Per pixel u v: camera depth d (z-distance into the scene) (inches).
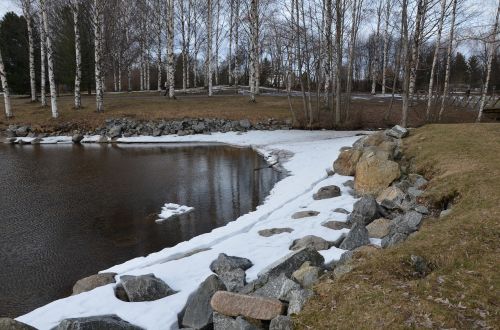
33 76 1225.4
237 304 183.5
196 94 1492.4
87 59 1535.4
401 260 200.1
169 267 265.7
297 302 179.2
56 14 1529.3
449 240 218.1
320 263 239.5
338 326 157.3
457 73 2171.5
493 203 267.4
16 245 338.3
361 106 1133.1
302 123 969.5
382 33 2085.4
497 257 195.2
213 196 476.1
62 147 864.9
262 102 1183.6
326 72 1082.7
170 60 1239.5
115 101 1213.1
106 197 474.0
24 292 263.3
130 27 1827.0
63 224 386.6
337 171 505.0
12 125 986.7
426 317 152.3
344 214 358.3
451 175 354.6
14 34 1638.8
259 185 522.6
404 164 453.7
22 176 584.4
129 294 222.1
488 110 974.4
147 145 878.4
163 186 521.7
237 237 319.0
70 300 222.2
